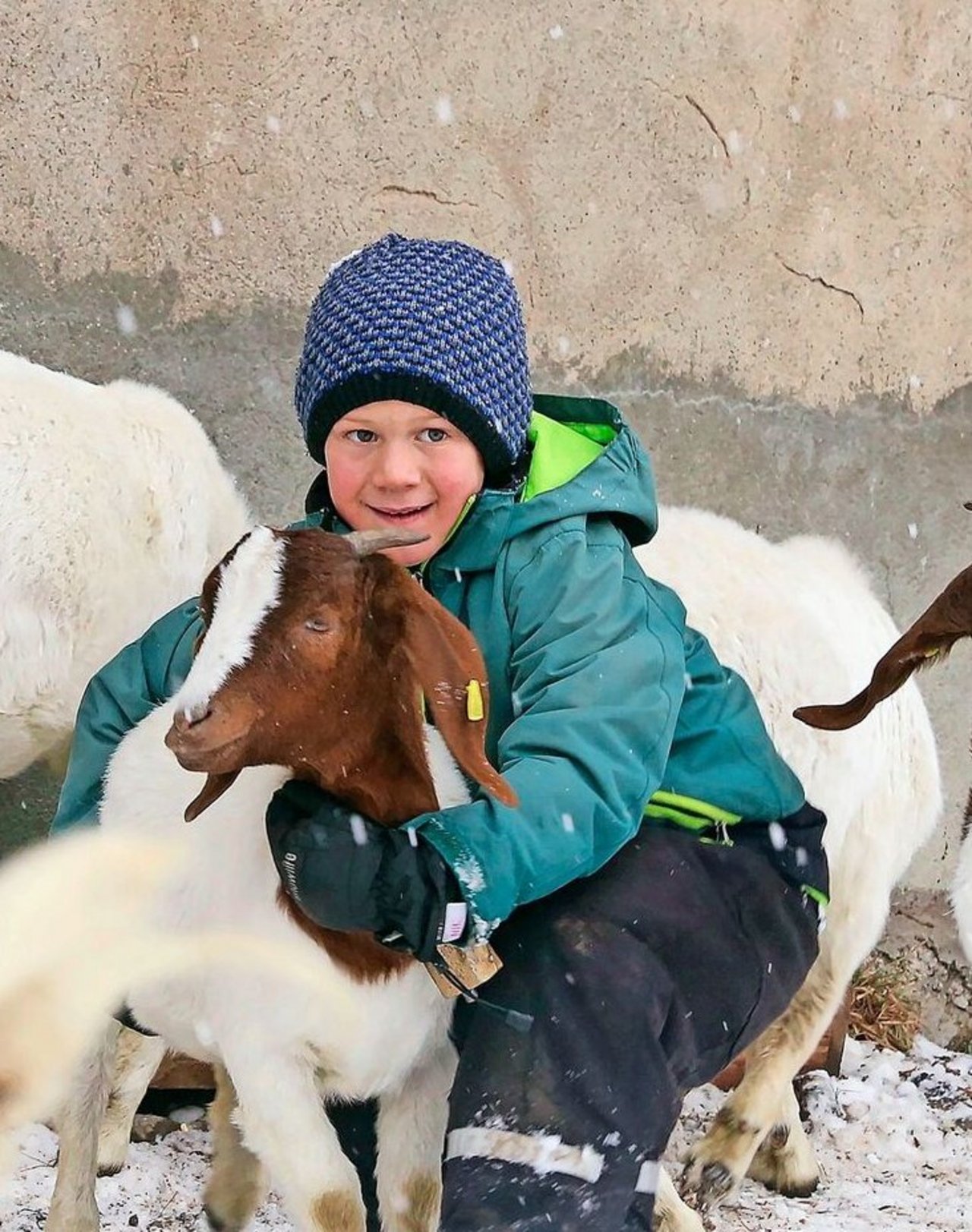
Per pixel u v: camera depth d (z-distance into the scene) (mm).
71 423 3641
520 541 2559
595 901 2377
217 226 4453
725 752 2629
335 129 4574
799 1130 3951
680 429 5145
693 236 5117
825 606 3658
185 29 4355
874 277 5441
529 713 2383
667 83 5023
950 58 5500
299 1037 2365
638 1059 2258
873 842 3768
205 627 2205
